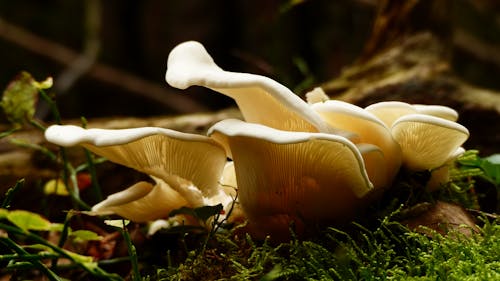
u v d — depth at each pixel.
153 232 0.38
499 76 1.33
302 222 0.34
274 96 0.31
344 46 1.07
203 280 0.33
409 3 0.56
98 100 1.34
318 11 1.05
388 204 0.35
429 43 0.54
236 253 0.34
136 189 0.35
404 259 0.32
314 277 0.32
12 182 0.43
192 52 0.34
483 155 0.47
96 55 1.25
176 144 0.32
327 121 0.34
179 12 1.20
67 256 0.31
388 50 0.56
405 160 0.35
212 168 0.33
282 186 0.33
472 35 1.40
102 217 0.40
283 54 0.96
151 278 0.36
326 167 0.32
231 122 0.32
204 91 1.22
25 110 0.40
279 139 0.30
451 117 0.35
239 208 0.35
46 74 1.46
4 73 1.45
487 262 0.32
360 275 0.32
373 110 0.34
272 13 1.07
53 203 0.43
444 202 0.35
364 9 1.07
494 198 0.41
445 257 0.32
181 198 0.36
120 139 0.31
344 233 0.33
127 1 1.25
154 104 1.32
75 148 0.44
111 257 0.39
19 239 0.40
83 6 1.53
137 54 1.30
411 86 0.49
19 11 1.53
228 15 1.17
